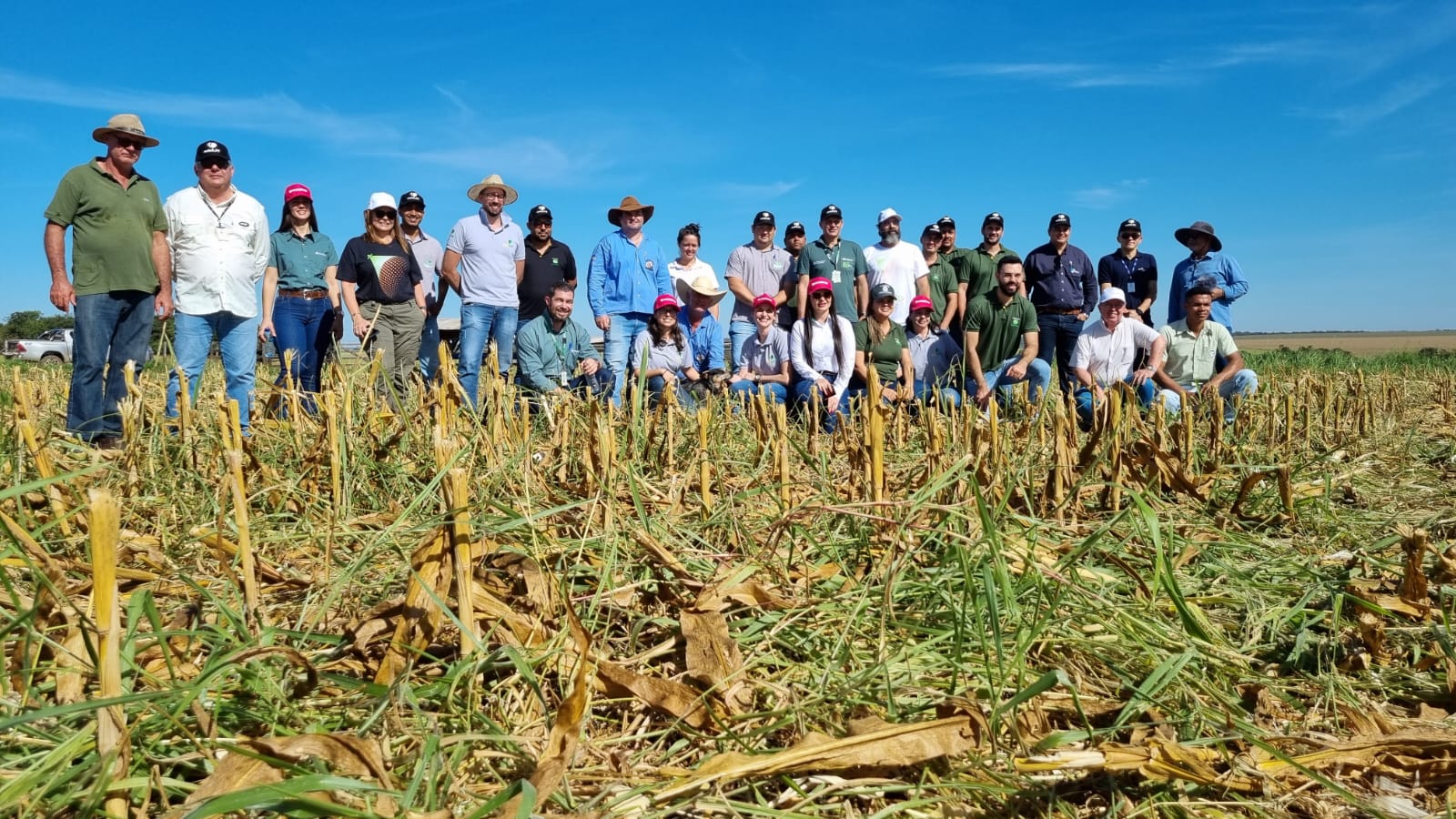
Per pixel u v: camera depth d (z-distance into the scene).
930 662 2.59
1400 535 3.62
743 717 2.26
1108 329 8.31
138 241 6.25
